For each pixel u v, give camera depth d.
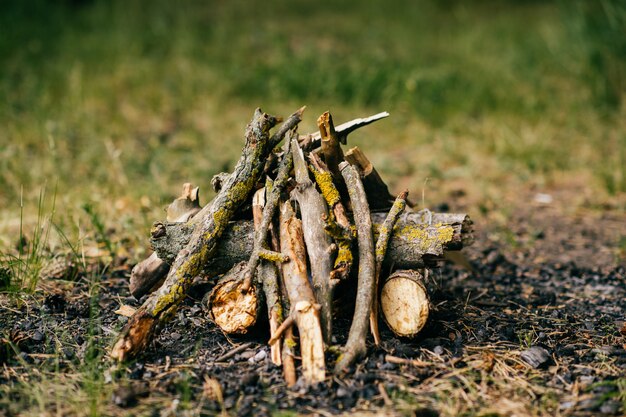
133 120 2.53
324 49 3.24
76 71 2.70
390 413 0.99
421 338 1.16
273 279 1.12
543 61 2.94
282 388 1.04
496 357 1.13
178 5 3.86
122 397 1.01
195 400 1.03
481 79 2.85
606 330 1.25
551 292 1.43
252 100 2.75
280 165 1.22
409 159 2.29
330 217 1.10
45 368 1.09
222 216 1.17
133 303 1.29
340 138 1.26
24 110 2.44
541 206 1.93
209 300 1.13
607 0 2.57
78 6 3.64
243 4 4.08
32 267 1.39
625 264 1.58
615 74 2.61
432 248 1.17
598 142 2.35
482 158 2.28
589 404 1.02
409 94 2.66
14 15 3.30
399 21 3.81
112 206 1.73
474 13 4.01
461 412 1.00
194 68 2.95
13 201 1.77
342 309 1.19
